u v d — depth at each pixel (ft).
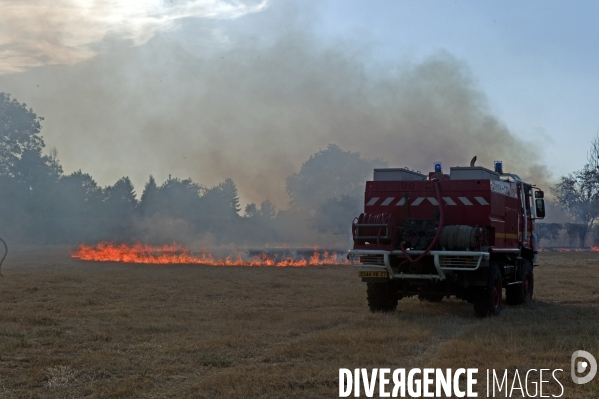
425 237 48.49
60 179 266.98
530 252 62.23
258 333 39.17
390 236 48.24
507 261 55.57
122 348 34.60
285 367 30.22
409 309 53.98
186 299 58.85
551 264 115.65
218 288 67.87
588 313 50.75
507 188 53.98
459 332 40.96
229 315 47.50
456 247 47.34
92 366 30.07
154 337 37.88
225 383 26.81
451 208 49.42
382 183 50.78
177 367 30.22
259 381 27.07
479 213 49.01
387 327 41.73
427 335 38.50
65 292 62.90
